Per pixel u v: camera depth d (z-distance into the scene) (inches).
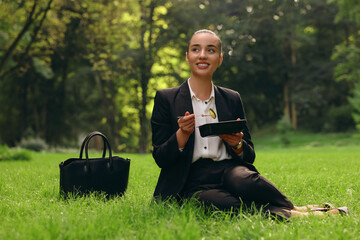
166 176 138.6
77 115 1382.9
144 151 1113.4
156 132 141.8
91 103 1375.5
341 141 1277.1
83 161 172.2
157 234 100.8
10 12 653.9
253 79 1686.8
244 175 129.2
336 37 1690.5
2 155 489.7
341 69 1088.2
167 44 1086.4
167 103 142.0
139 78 1042.7
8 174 272.7
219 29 1115.9
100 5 713.6
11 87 1320.1
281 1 1111.6
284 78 1676.9
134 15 951.0
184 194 135.7
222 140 138.2
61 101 1359.5
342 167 318.0
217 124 123.7
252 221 115.0
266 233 104.0
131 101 1181.1
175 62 1157.7
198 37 140.6
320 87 1646.2
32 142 1055.0
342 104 1742.1
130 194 178.2
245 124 146.7
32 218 127.9
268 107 1834.4
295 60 1694.1
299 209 134.4
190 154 134.3
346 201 159.6
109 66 962.1
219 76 1338.6
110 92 1272.1
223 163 138.2
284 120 1352.1
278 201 129.0
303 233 105.9
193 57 140.0
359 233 106.7
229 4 1126.4
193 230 101.3
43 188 198.1
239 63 1359.5
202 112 141.1
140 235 104.1
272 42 1611.7
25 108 1359.5
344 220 117.3
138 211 125.7
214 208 126.4
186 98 141.3
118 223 111.7
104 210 129.6
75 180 170.4
